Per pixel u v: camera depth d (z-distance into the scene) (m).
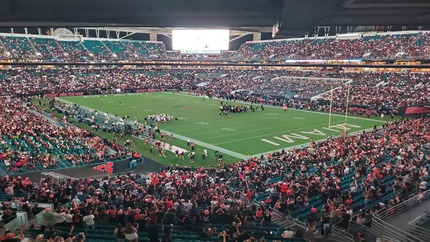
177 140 42.66
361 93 68.62
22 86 81.12
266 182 22.11
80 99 78.06
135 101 76.00
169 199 15.59
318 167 25.23
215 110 64.31
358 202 17.92
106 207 15.02
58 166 29.00
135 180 23.66
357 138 35.53
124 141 42.09
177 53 119.12
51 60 94.81
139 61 108.19
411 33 81.94
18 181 19.83
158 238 11.62
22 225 13.05
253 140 42.59
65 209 13.42
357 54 84.75
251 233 12.66
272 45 109.38
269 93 80.38
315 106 65.50
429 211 15.27
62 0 10.75
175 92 95.31
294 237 12.81
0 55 88.44
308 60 92.88
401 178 19.47
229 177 25.30
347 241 12.59
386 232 13.66
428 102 57.25
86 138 39.31
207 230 12.84
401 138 33.16
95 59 101.88
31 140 34.44
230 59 110.69
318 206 17.62
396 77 73.50
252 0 10.57
